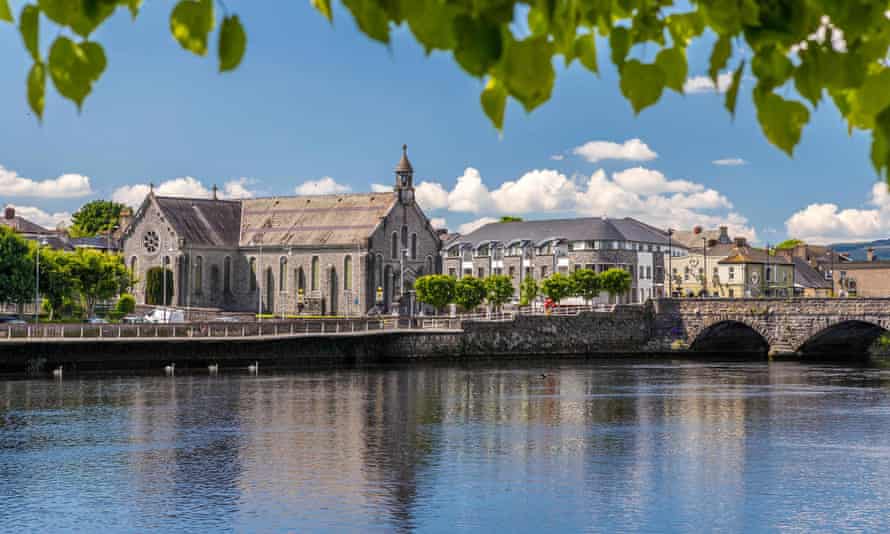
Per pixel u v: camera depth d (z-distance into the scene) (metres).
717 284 188.38
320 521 38.69
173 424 62.34
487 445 55.69
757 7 5.38
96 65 5.13
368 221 166.00
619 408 72.56
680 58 5.78
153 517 39.16
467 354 123.62
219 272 172.62
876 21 5.29
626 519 39.16
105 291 139.25
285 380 91.31
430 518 39.19
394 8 4.85
